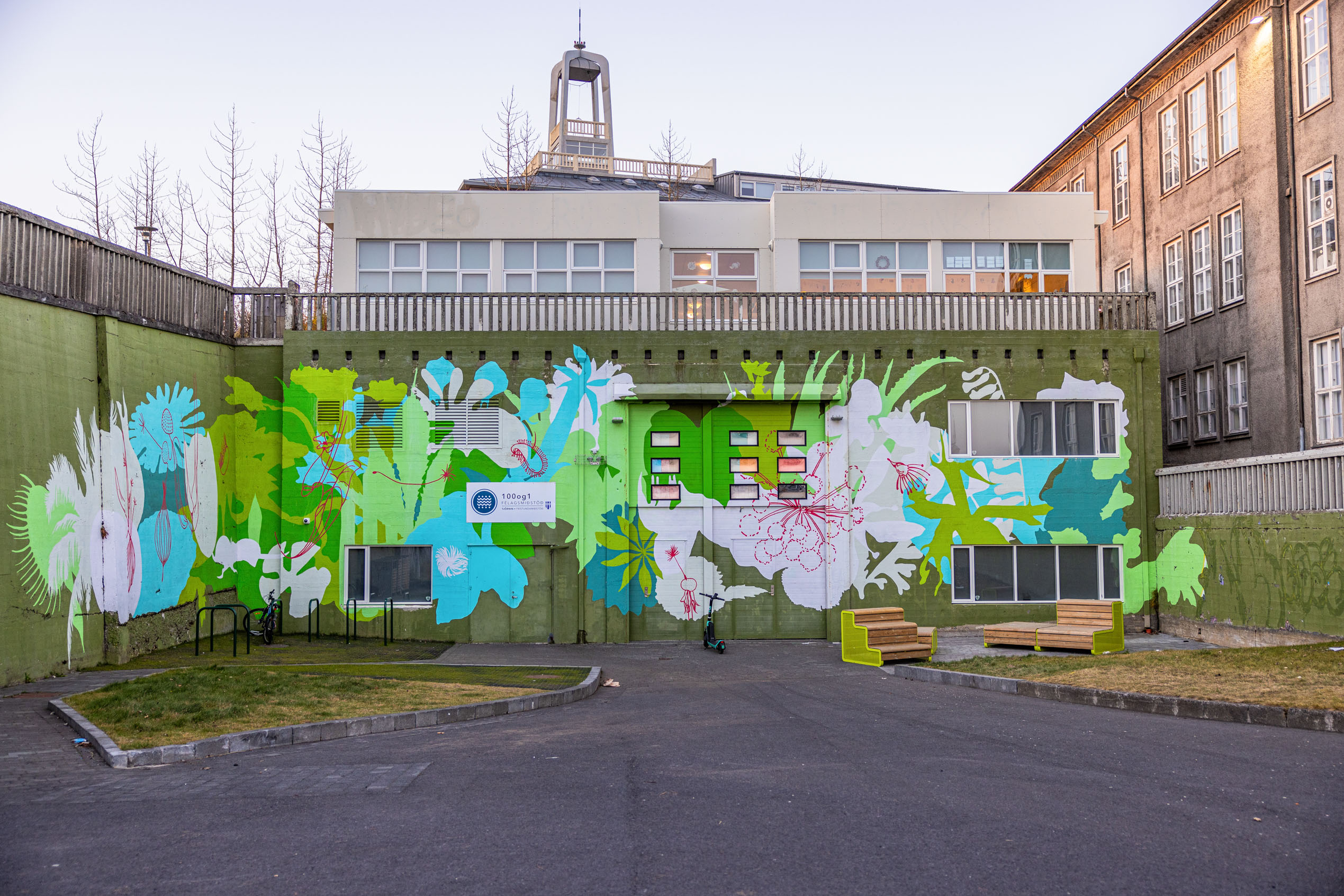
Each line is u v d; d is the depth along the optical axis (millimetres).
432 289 24938
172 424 19500
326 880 5590
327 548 22203
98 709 11273
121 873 5750
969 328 23328
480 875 5652
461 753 9453
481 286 24984
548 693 13266
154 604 18594
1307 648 15227
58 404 15703
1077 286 25484
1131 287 31906
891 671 17016
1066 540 22828
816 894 5301
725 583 22672
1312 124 23234
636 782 8039
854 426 22859
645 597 22484
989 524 22812
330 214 25859
